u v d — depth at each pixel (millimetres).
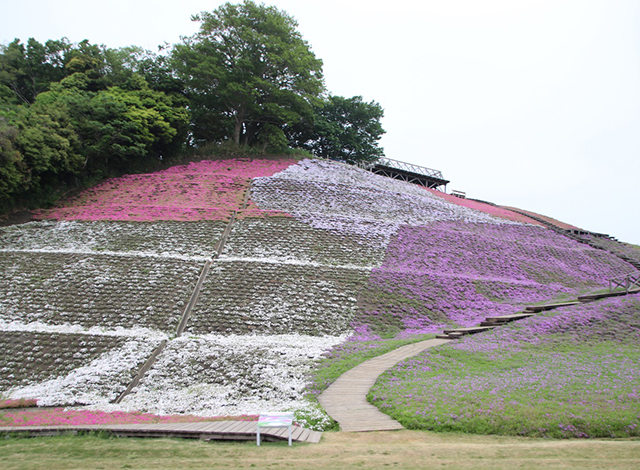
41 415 14664
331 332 24781
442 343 21672
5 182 34938
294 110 61938
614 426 10930
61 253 31281
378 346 21812
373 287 30047
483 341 21469
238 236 35281
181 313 25438
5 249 31562
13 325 23203
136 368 19516
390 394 14148
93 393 17531
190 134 62156
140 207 40031
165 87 56719
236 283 28500
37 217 37344
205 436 11102
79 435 11586
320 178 51406
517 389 13742
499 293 32625
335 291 28922
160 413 14945
